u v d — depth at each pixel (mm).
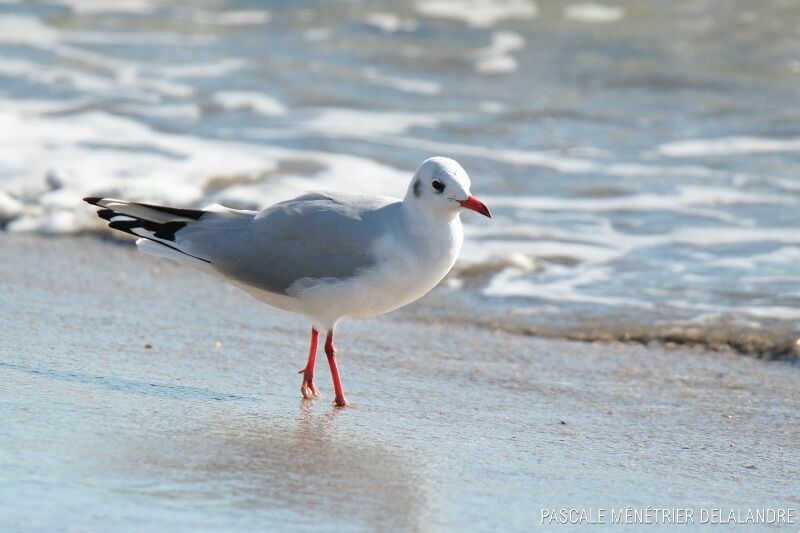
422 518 7383
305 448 8555
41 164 16906
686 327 12281
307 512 7328
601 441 9195
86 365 10148
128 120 19656
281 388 10086
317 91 21719
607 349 11844
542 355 11562
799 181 17156
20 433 8266
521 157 18391
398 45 24594
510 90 21922
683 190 16875
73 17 26500
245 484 7703
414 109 20812
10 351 10375
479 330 12344
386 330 12203
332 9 27312
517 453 8766
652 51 23750
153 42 24766
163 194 15992
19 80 21656
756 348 11812
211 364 10586
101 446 8148
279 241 9805
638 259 14383
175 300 12750
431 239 9641
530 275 13938
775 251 14492
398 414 9602
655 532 7402
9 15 26375
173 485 7566
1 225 15359
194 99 21047
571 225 15625
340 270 9641
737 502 7984
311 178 17031
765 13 25891
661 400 10359
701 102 20984
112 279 13391
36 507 7031
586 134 19562
